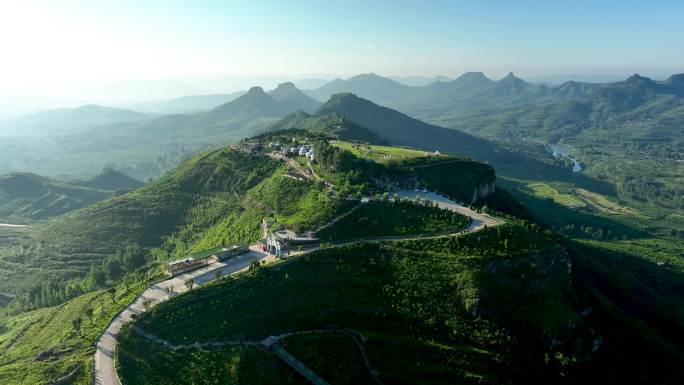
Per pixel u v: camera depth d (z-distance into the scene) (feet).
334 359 414.21
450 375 413.59
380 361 419.13
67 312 541.34
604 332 523.29
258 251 593.83
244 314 447.01
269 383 378.53
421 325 457.68
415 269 513.45
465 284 490.08
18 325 587.68
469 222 615.57
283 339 428.15
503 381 418.92
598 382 455.63
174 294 487.61
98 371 388.98
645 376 488.44
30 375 389.60
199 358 393.91
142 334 426.92
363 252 542.98
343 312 462.60
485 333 455.63
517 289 500.74
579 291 576.61
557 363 447.42
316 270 514.68
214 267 549.54
